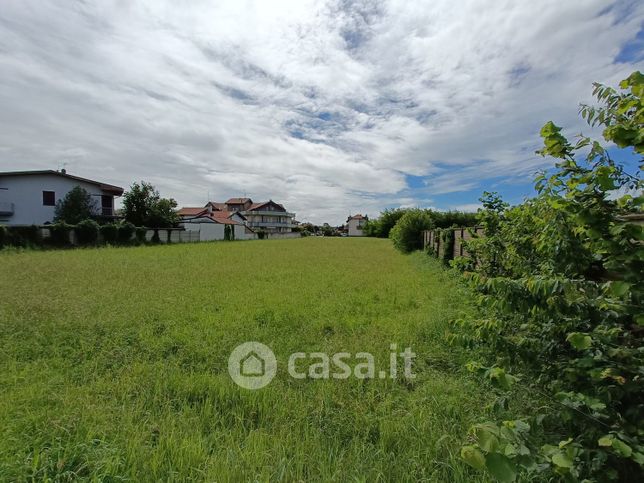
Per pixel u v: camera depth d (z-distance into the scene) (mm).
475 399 2740
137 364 3463
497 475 1129
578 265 1785
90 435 2240
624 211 1494
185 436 2289
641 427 1369
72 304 5781
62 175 27844
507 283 1775
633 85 1262
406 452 2170
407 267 11922
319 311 5566
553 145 1676
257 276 9516
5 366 3465
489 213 4141
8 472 1877
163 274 9641
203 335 4395
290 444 2268
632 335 1734
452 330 4133
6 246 17859
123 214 31344
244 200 79188
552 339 1945
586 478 1430
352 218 85375
